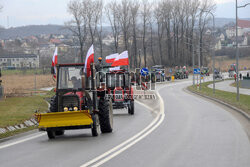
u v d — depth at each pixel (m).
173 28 195.50
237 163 16.94
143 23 181.62
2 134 28.67
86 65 26.66
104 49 179.12
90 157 18.95
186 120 36.12
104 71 45.03
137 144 22.78
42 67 179.25
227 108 49.84
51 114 25.31
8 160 19.05
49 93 85.94
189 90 99.31
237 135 25.86
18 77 152.50
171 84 137.38
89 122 25.50
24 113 44.00
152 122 35.28
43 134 29.83
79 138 26.47
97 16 161.88
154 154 19.47
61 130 28.16
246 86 112.19
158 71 148.25
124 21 173.00
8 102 61.19
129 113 45.62
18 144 24.70
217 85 127.56
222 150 20.25
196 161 17.53
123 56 44.56
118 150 20.80
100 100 28.55
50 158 19.08
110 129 28.56
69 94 26.55
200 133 27.09
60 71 27.28
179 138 24.88
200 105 55.66
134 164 17.08
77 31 161.75
